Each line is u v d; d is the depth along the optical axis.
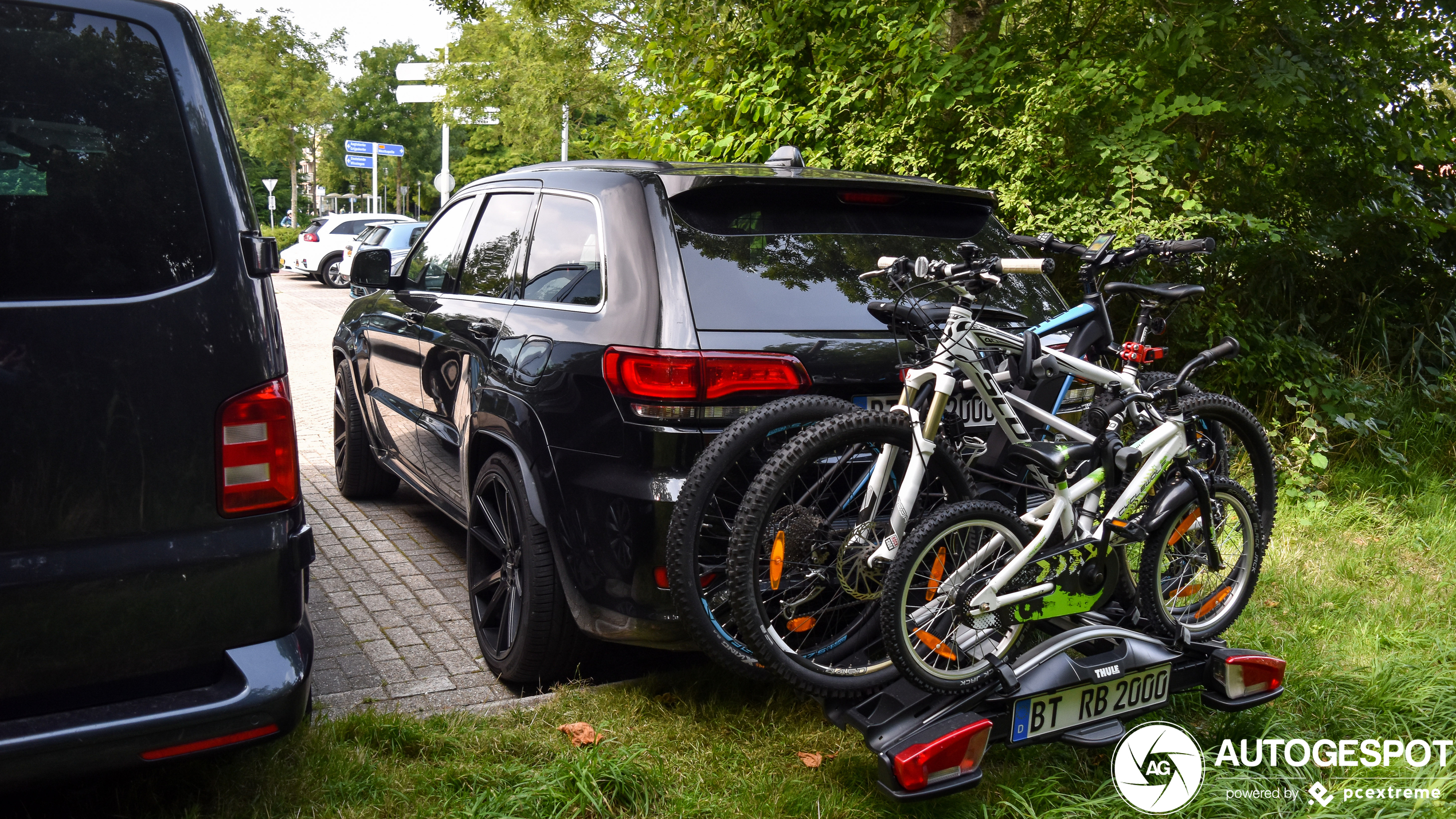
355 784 2.70
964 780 2.56
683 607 2.69
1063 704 2.80
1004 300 3.53
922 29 6.53
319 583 4.40
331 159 57.12
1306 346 6.46
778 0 7.21
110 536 2.20
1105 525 2.91
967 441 3.08
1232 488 3.31
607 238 3.22
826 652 2.89
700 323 2.90
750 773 2.86
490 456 3.60
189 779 2.67
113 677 2.24
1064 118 6.05
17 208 2.12
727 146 7.07
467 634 3.91
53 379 2.13
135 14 2.26
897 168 6.41
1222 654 3.08
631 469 2.92
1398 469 6.19
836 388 3.01
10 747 2.09
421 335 4.35
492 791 2.69
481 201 4.36
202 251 2.29
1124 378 3.06
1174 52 6.08
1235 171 6.70
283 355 2.48
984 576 2.78
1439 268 7.45
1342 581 4.57
